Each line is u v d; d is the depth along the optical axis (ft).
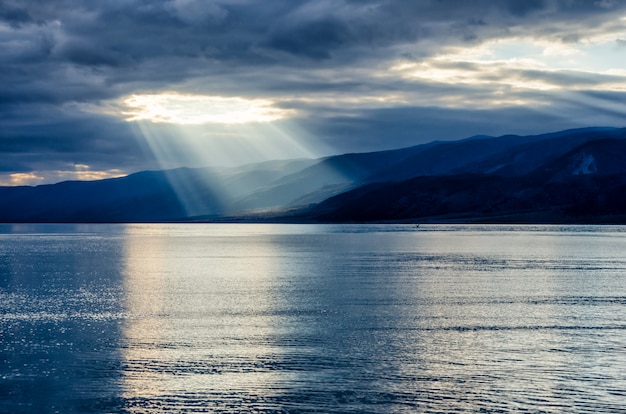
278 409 87.92
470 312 155.94
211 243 519.19
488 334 129.59
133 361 109.70
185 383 98.12
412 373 102.78
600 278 230.68
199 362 109.09
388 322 142.82
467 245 449.06
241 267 285.02
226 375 101.81
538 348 117.50
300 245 467.52
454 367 105.81
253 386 96.68
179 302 174.40
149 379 99.91
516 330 133.49
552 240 511.40
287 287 206.80
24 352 115.96
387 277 236.84
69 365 107.45
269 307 164.45
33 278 241.14
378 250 400.06
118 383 98.07
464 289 199.52
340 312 156.35
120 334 130.93
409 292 192.65
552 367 105.29
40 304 172.24
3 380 99.60
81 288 208.33
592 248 406.00
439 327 136.77
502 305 166.91
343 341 123.75
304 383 98.17
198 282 224.12
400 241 513.45
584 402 90.02
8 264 309.63
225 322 143.43
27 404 89.86
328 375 101.91
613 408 87.92
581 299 177.06
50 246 485.15
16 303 174.19
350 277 237.25
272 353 114.73
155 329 135.74
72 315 154.10
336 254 367.04
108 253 396.57
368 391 94.53
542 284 212.43
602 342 121.90
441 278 232.53
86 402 90.53
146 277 243.19
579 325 138.41
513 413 86.69
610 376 100.63
